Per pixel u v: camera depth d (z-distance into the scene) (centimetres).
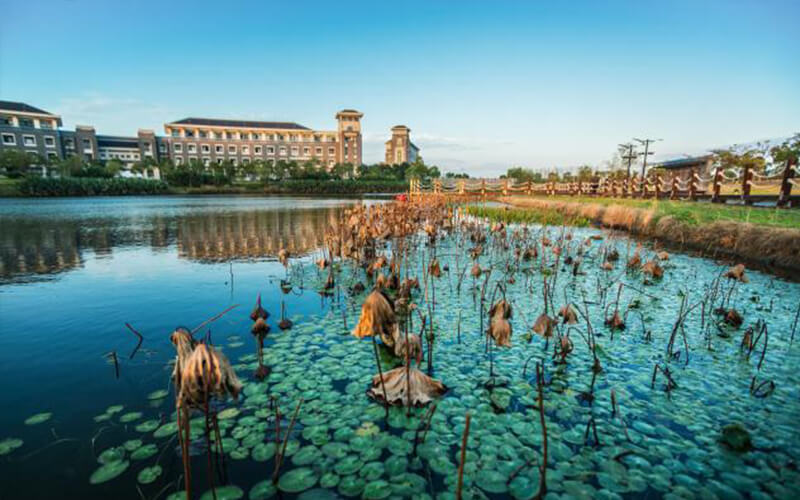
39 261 1024
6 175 6706
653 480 260
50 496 247
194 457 286
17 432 313
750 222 1080
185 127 9425
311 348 477
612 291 736
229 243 1334
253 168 7844
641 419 329
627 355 457
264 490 252
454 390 376
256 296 700
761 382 391
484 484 255
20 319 581
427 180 7594
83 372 418
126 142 9725
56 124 8569
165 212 2695
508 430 314
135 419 333
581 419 329
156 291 732
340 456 285
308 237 1478
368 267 829
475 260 1042
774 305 639
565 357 442
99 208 3150
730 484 256
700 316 593
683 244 1254
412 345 411
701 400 359
